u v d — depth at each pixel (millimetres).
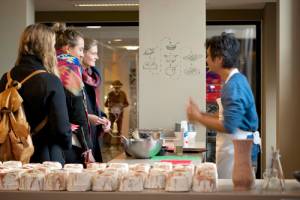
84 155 3615
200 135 5801
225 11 9281
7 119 3084
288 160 5875
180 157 4105
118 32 9430
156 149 4039
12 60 6695
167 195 2125
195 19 6133
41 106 3139
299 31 5887
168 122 6164
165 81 6180
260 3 8758
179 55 6156
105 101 9508
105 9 9164
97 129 4211
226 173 3553
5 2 6691
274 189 2211
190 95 6148
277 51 6090
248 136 3336
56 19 9328
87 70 4297
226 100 3254
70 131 3201
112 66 9523
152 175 2238
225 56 3320
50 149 3191
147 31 6172
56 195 2172
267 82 8891
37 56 3219
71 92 3562
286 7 5902
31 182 2219
